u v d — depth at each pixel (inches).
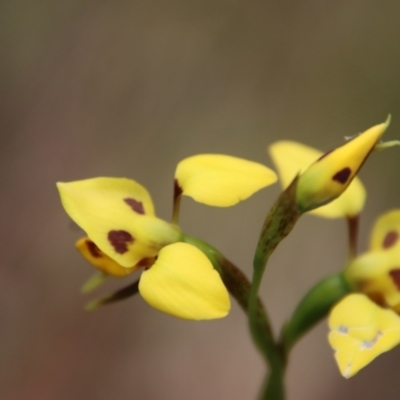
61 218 14.6
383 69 17.2
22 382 12.6
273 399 8.8
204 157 8.5
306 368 12.7
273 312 13.3
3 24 18.0
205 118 16.7
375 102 16.7
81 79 17.4
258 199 14.7
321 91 17.1
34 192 15.1
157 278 8.1
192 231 14.3
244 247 14.2
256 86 17.3
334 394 12.3
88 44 18.0
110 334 13.2
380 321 8.3
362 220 14.5
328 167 8.3
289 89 17.2
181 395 12.6
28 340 13.1
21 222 14.6
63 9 18.4
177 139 16.2
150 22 18.4
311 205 8.3
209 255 8.4
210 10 18.6
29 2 18.3
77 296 13.6
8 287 13.7
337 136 16.2
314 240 14.1
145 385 12.7
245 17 18.4
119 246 8.4
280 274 13.8
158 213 14.8
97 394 12.5
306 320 8.7
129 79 17.5
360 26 18.1
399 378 12.4
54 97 17.0
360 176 15.1
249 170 8.4
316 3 18.5
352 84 17.1
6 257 14.1
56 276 13.8
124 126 16.5
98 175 15.6
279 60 17.8
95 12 18.4
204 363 12.9
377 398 12.2
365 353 8.2
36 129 16.3
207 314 8.0
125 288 8.5
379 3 18.2
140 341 13.1
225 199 8.4
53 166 15.7
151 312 13.4
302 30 18.2
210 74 17.6
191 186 8.4
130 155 15.9
